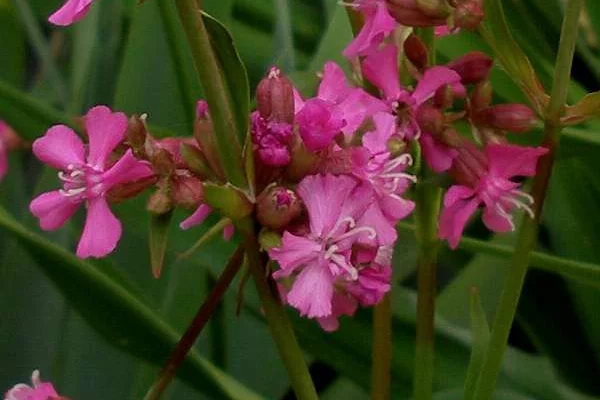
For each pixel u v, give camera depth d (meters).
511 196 0.38
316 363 0.50
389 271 0.37
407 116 0.38
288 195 0.36
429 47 0.39
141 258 0.47
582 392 0.48
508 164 0.37
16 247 0.47
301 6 0.56
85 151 0.37
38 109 0.44
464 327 0.46
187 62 0.45
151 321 0.41
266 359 0.47
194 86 0.45
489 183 0.38
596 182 0.47
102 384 0.47
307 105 0.36
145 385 0.46
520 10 0.48
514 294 0.38
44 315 0.47
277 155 0.35
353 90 0.38
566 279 0.47
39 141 0.36
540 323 0.48
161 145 0.36
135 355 0.42
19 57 0.51
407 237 0.46
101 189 0.36
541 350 0.48
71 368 0.47
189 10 0.35
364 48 0.38
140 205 0.45
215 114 0.35
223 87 0.35
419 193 0.39
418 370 0.40
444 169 0.38
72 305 0.42
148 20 0.47
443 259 0.50
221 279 0.37
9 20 0.51
